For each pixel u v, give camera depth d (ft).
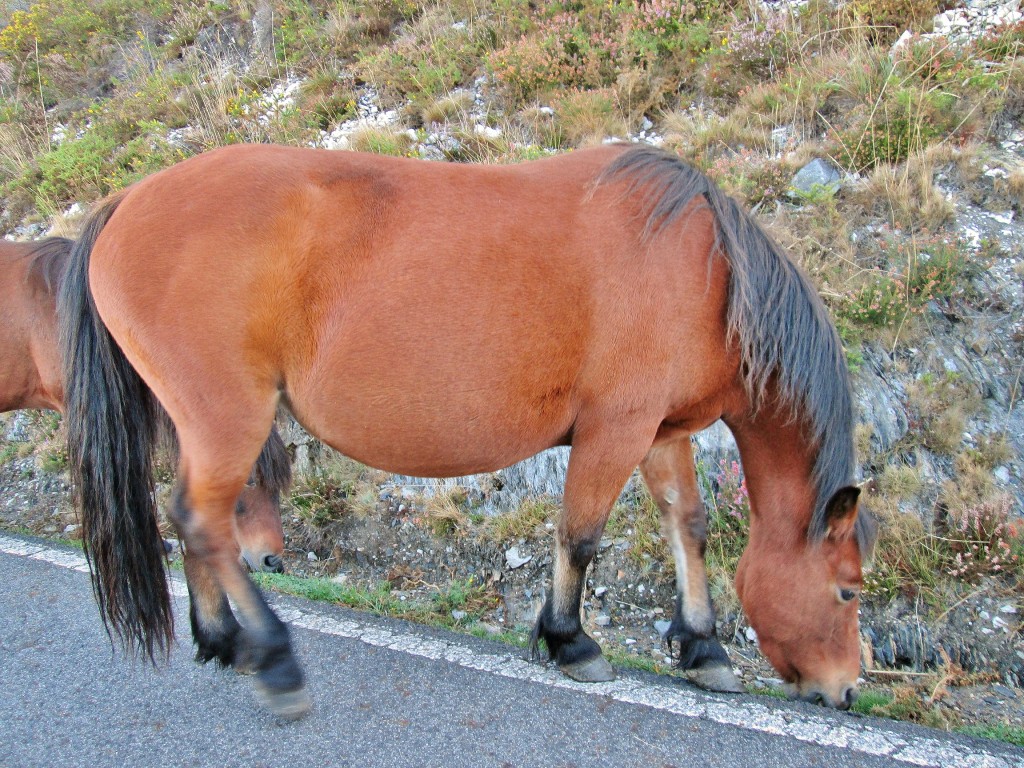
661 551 12.19
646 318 7.86
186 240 7.46
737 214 8.48
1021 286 13.66
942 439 12.21
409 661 9.53
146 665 9.53
